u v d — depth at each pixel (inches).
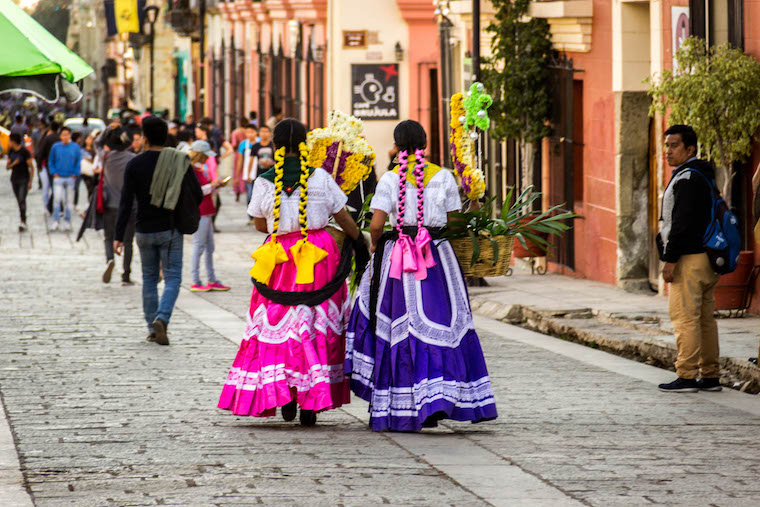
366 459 395.2
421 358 427.2
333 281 438.6
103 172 911.0
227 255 1142.3
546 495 352.8
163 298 641.0
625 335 686.5
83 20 4751.5
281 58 2066.9
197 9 2792.8
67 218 1378.0
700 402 505.7
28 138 2217.0
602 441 426.9
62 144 1366.9
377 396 432.1
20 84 545.3
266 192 438.0
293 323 433.7
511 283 926.4
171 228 642.2
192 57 3053.6
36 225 1427.2
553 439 429.1
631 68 892.6
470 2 1160.2
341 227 444.8
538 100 1012.5
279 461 390.9
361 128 447.2
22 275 960.9
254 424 450.3
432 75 1632.6
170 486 358.9
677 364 532.7
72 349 621.0
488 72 1039.6
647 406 495.5
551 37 1001.5
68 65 536.4
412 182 435.8
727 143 710.5
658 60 845.2
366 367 434.9
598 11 928.3
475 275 456.8
